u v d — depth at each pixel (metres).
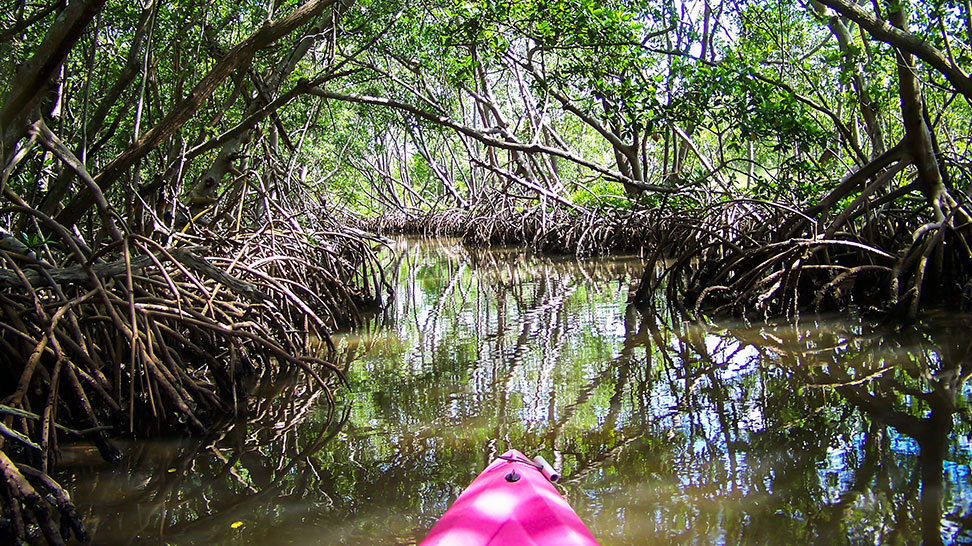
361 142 35.84
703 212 13.48
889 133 15.09
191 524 4.08
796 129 10.95
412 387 6.86
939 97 14.64
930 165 9.58
